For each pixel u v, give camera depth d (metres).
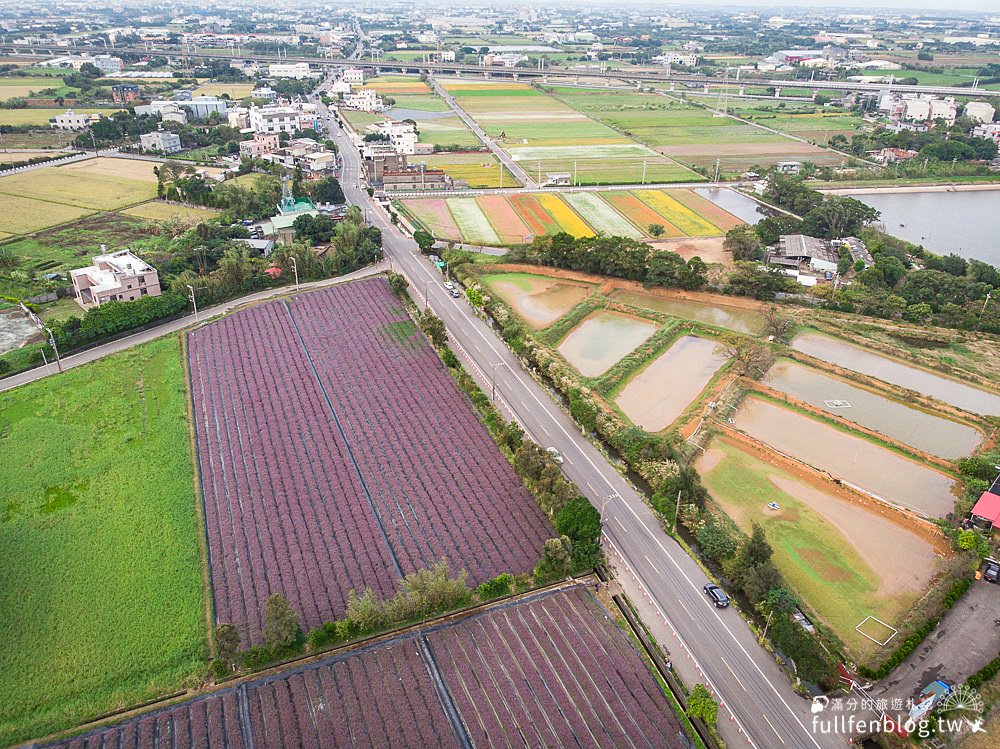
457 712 58.69
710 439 95.62
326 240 167.50
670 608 69.50
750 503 83.88
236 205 184.50
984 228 194.50
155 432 94.19
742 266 145.38
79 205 187.62
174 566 72.62
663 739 56.69
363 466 88.31
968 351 121.56
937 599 69.75
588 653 64.06
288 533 77.12
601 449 93.50
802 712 59.47
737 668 63.41
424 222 184.38
